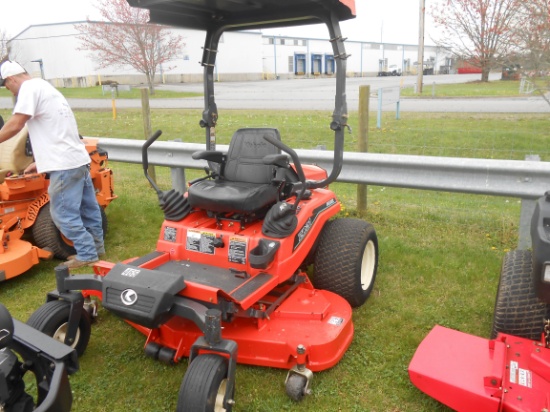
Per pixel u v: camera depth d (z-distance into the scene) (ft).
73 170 14.43
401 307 12.91
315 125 37.24
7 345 7.47
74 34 127.03
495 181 15.28
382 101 37.91
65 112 14.19
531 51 24.66
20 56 132.98
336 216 19.48
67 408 7.48
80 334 10.76
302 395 9.55
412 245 16.81
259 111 47.47
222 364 8.39
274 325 10.59
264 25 12.59
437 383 8.56
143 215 20.56
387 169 16.94
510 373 8.30
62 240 16.30
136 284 9.30
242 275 10.79
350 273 12.23
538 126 34.19
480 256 15.66
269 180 12.05
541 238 7.73
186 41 127.75
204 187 11.82
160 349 10.66
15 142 15.66
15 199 15.61
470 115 40.04
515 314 9.74
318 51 173.78
